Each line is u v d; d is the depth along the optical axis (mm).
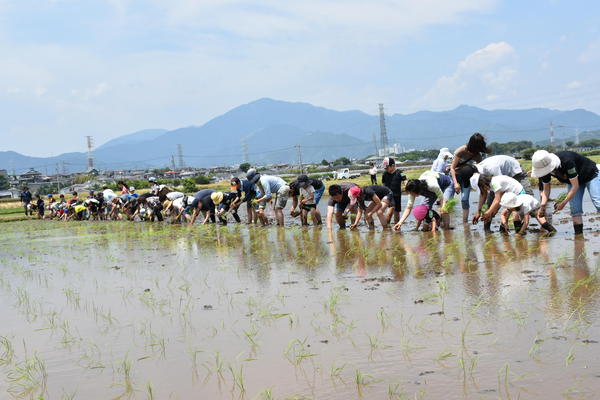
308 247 9945
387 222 12086
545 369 3393
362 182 45594
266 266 8258
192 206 17344
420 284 6078
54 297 7152
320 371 3715
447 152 12094
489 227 9867
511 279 5863
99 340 4938
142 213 22156
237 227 15391
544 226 8961
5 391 3822
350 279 6750
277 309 5527
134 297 6727
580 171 8281
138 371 4039
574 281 5500
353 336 4402
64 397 3650
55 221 29141
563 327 4137
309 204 13938
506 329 4211
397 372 3570
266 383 3586
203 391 3549
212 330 4969
